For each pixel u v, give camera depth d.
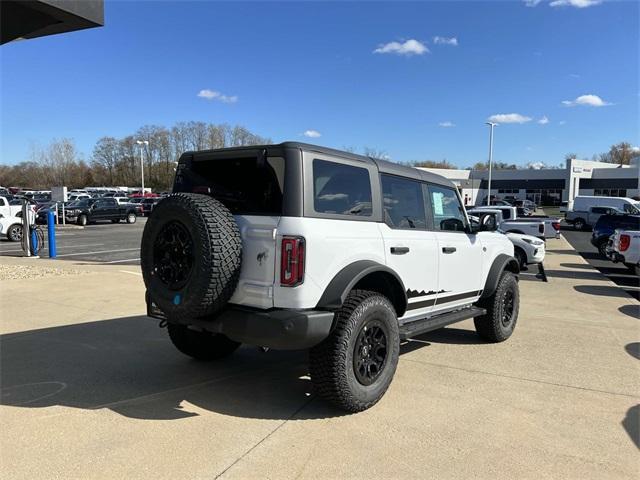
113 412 3.74
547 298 9.16
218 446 3.22
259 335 3.41
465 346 5.80
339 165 3.86
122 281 9.76
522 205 52.62
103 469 2.92
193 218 3.43
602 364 5.12
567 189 66.31
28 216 15.41
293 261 3.39
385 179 4.36
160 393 4.14
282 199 3.50
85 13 6.32
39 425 3.50
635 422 3.72
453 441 3.35
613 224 16.44
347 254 3.73
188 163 4.17
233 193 3.80
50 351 5.30
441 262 4.88
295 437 3.36
